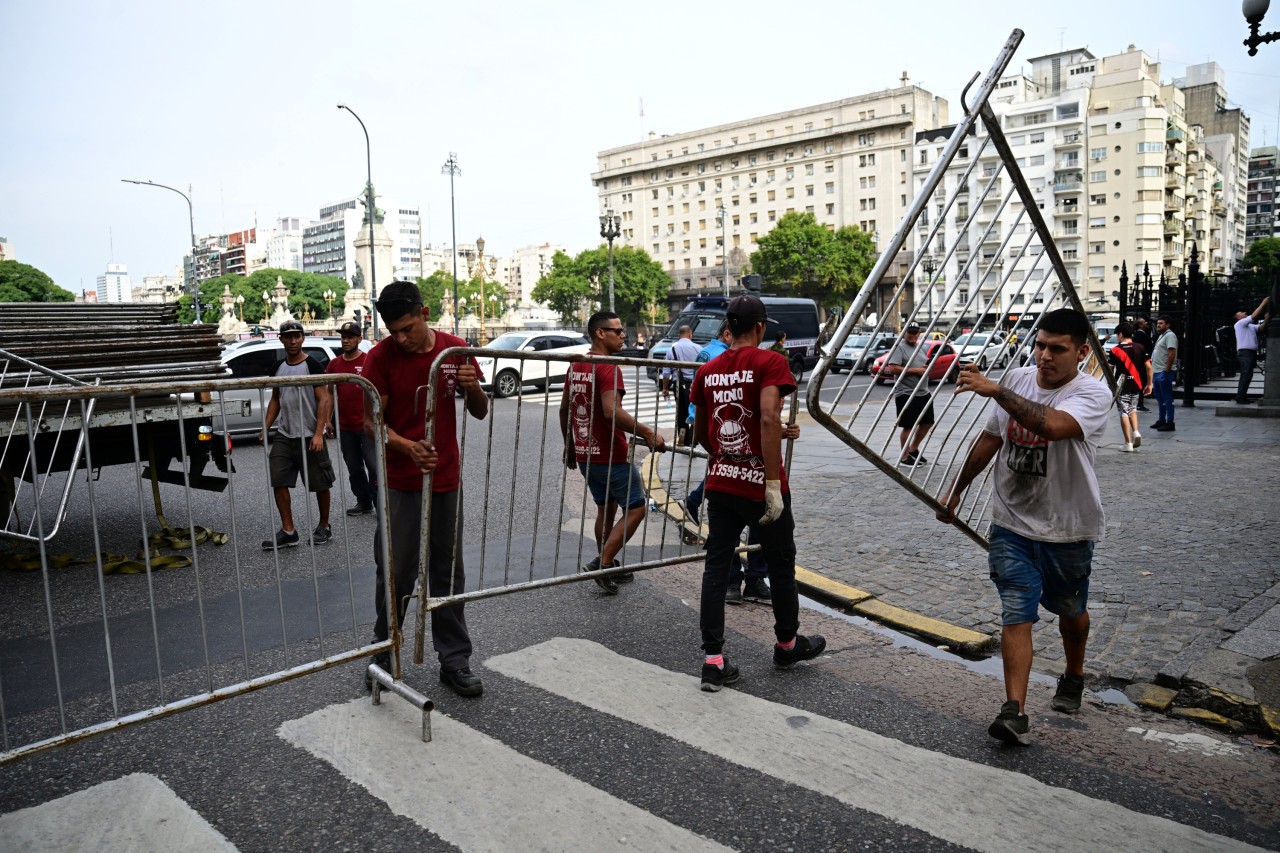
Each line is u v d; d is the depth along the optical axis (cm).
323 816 269
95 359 615
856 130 8631
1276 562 535
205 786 288
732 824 264
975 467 354
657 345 2117
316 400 639
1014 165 378
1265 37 817
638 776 294
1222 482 798
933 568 554
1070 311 322
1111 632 432
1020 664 316
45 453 604
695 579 551
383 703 355
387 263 10025
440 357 346
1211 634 419
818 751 312
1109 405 322
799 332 2492
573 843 254
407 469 362
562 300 9238
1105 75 7569
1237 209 11394
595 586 527
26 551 621
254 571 570
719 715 343
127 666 399
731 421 367
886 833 259
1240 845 253
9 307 689
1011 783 289
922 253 364
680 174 10256
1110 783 290
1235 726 335
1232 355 2081
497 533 671
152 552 620
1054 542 321
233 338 3669
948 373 399
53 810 273
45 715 347
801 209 9206
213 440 665
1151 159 7394
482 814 270
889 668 399
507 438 1318
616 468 490
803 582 521
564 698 360
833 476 893
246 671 317
